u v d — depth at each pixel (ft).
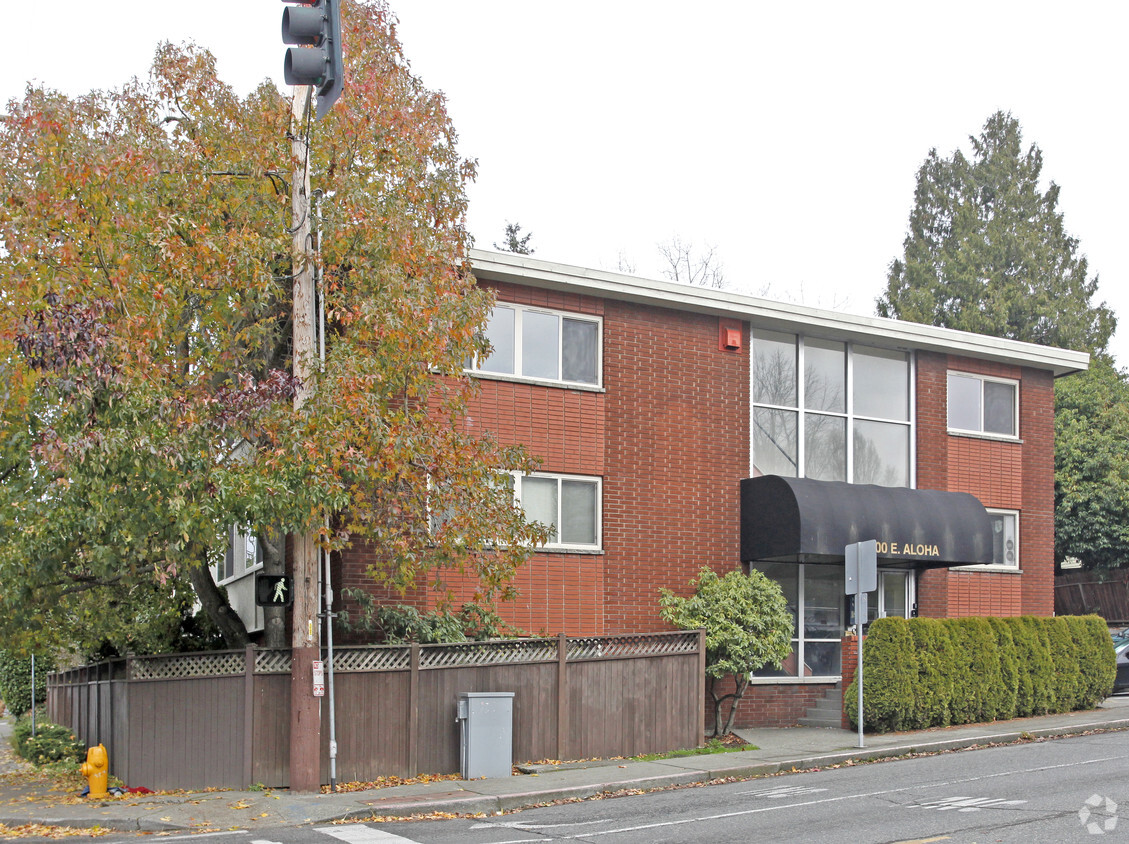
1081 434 105.29
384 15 49.65
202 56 49.49
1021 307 165.89
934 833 34.27
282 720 48.42
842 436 74.18
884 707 62.39
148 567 48.34
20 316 41.75
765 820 37.76
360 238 46.85
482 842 35.24
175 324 46.21
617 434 65.46
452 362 48.70
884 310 180.65
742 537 68.64
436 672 51.70
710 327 69.56
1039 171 181.37
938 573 75.56
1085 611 107.65
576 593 62.90
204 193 46.32
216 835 38.11
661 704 57.57
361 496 45.96
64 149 44.11
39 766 61.11
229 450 44.24
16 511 42.24
